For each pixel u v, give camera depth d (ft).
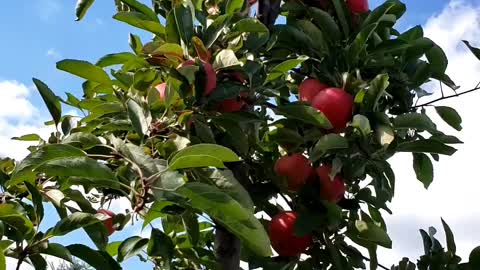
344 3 5.48
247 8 5.39
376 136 4.81
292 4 5.72
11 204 4.19
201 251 5.34
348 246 5.37
